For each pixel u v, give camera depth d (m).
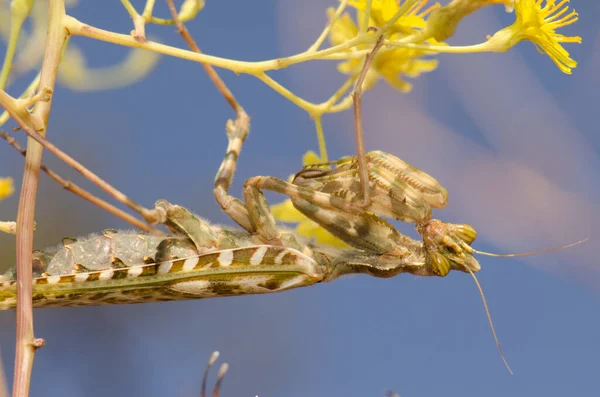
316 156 0.45
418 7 0.44
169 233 0.43
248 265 0.43
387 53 0.45
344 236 0.44
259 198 0.44
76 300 0.43
